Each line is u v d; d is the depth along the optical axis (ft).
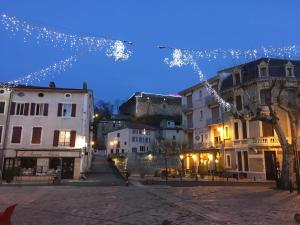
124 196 63.77
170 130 264.52
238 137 126.82
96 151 293.84
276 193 68.23
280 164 109.81
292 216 40.34
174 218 39.22
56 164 116.78
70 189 79.15
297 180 70.03
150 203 53.11
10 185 89.35
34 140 117.29
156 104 332.19
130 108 344.08
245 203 52.49
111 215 41.68
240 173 122.31
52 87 127.13
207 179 116.88
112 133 272.51
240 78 126.62
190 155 162.71
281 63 120.57
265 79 114.32
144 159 183.11
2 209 46.39
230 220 37.73
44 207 48.73
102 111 365.40
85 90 122.42
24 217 40.29
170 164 179.11
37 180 105.50
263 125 115.96
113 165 166.40
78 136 119.24
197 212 43.52
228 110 125.29
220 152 137.39
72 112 121.19
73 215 41.73
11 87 116.57
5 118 117.19
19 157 114.21
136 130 255.29
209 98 146.82
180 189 79.00
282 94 113.60
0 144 114.93
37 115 119.24
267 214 41.81
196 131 159.53
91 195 65.62
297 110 90.17
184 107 172.04
